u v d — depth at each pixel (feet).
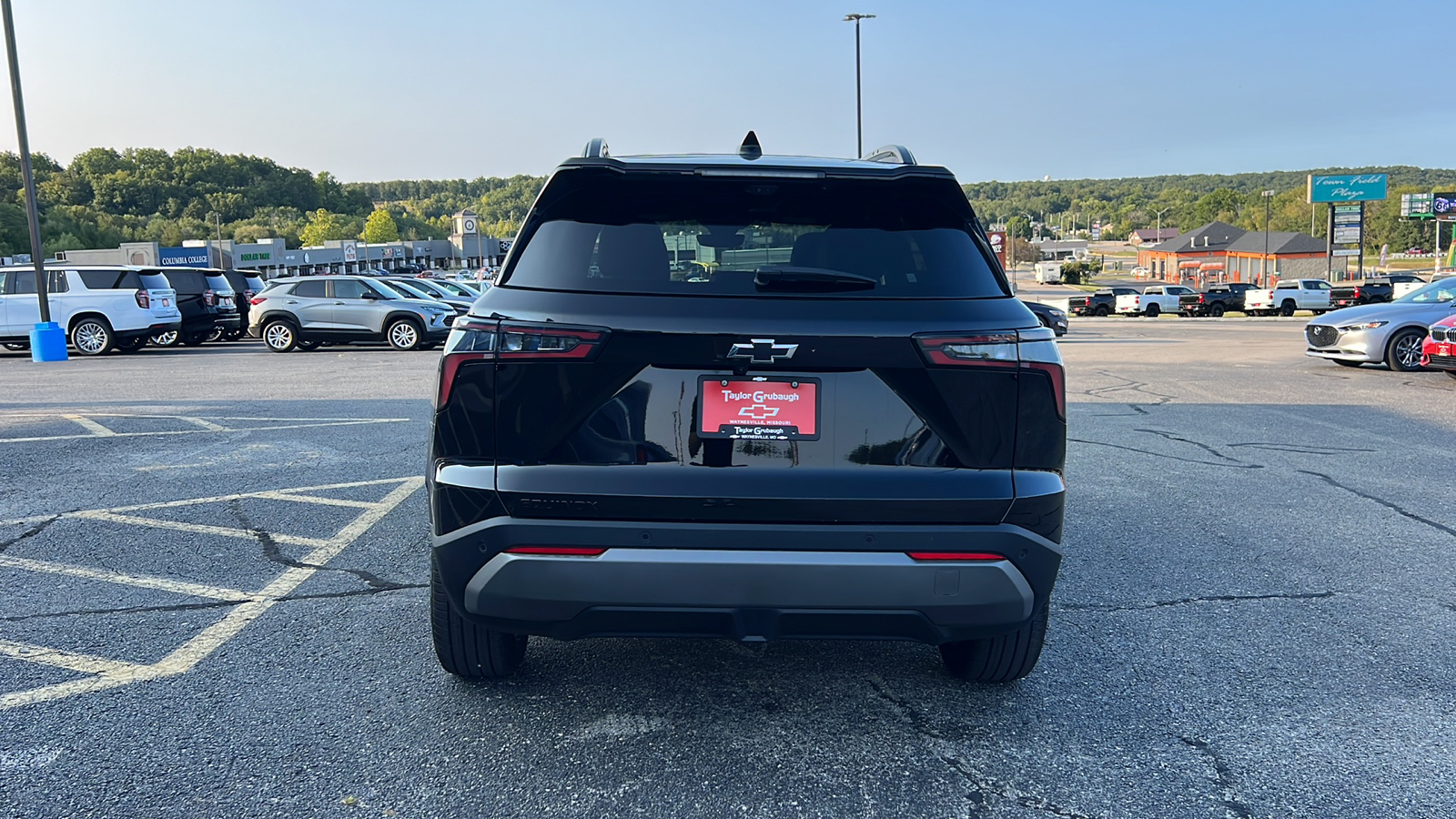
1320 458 23.90
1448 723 9.86
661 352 8.09
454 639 9.85
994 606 8.41
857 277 8.32
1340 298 165.27
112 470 21.49
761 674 10.97
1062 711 10.11
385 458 22.86
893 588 8.21
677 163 8.96
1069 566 15.15
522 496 8.18
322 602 13.19
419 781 8.53
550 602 8.27
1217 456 24.09
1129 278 401.70
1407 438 26.86
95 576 14.20
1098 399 35.65
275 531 16.61
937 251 8.97
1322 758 9.14
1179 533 17.02
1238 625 12.65
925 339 8.19
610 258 8.61
